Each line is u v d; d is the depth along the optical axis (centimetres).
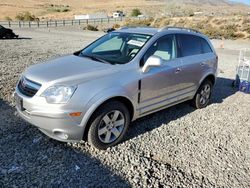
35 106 391
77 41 2267
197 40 618
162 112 620
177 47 554
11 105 596
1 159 394
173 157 434
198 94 639
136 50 484
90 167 391
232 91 866
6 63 1071
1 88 713
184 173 396
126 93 436
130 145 459
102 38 571
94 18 6488
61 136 404
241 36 3328
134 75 452
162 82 504
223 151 466
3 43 1850
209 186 372
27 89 413
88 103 394
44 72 423
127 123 456
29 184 349
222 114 643
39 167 383
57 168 384
